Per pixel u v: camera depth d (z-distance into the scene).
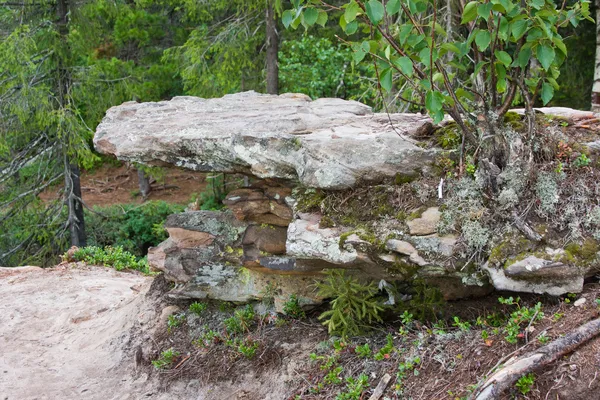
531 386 3.18
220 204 16.86
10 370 5.80
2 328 6.67
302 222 4.29
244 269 5.31
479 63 3.79
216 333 5.20
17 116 12.75
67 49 12.77
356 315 4.51
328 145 4.19
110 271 8.97
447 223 3.85
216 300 5.55
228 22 13.05
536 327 3.53
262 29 12.55
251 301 5.32
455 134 4.23
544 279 3.57
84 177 22.67
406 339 4.10
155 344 5.54
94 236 15.47
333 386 4.11
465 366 3.58
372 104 11.27
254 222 4.96
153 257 6.14
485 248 3.74
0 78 12.62
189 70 12.23
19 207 13.22
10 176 12.99
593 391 3.05
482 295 4.25
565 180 3.82
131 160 4.91
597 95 8.45
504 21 3.60
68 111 12.54
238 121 4.82
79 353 6.00
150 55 18.19
